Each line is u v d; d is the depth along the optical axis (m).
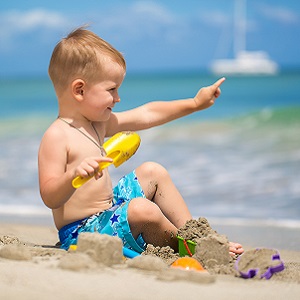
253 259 4.30
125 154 5.25
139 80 80.00
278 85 46.50
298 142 15.83
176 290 3.69
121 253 4.31
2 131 19.91
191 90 46.28
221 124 19.62
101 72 5.30
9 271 3.97
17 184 11.67
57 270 4.03
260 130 18.14
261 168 12.81
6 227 7.68
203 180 11.81
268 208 9.73
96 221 5.23
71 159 5.25
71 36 5.46
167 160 13.92
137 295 3.58
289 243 7.33
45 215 9.15
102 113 5.39
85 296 3.53
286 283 4.03
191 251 4.94
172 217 5.53
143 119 6.18
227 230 8.24
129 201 5.18
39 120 23.28
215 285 3.88
